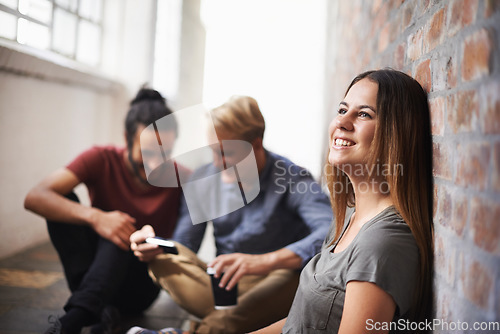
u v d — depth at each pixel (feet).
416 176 3.65
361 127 3.69
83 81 15.83
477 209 2.70
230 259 5.88
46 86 13.43
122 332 6.82
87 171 7.25
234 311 5.87
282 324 4.61
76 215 6.76
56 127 14.24
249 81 34.45
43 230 13.57
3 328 6.95
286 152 25.73
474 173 2.76
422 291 3.54
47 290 8.94
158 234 7.39
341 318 3.47
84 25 17.56
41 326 7.09
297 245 5.81
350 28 11.77
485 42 2.63
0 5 11.47
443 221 3.34
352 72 10.64
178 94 25.67
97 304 6.22
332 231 4.60
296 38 33.55
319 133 22.25
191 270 6.47
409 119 3.64
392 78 3.74
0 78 11.02
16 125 11.85
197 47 30.73
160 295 9.08
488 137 2.57
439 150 3.46
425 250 3.46
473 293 2.72
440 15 3.57
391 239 3.32
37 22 13.55
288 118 31.50
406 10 4.86
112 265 6.50
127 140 7.20
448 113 3.26
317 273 3.81
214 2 33.09
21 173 12.21
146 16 19.39
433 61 3.68
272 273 6.17
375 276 3.19
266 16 34.06
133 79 19.36
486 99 2.60
